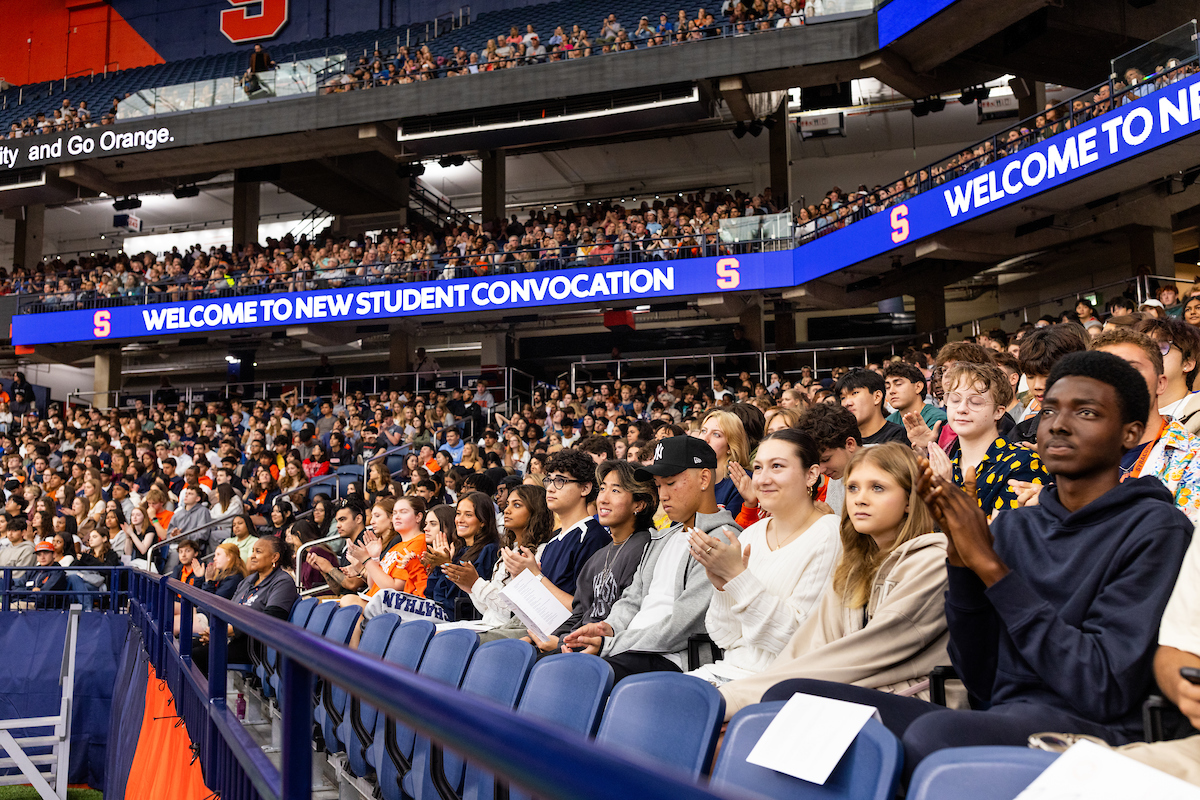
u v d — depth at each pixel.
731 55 14.91
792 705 1.71
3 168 18.91
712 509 3.32
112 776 6.72
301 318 17.25
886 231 13.38
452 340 21.62
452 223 23.23
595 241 16.08
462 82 16.39
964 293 18.77
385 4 22.72
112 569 9.03
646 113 15.74
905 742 1.63
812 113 19.80
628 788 0.61
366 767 3.67
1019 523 1.95
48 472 14.31
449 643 3.17
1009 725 1.65
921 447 4.20
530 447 12.14
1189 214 13.85
